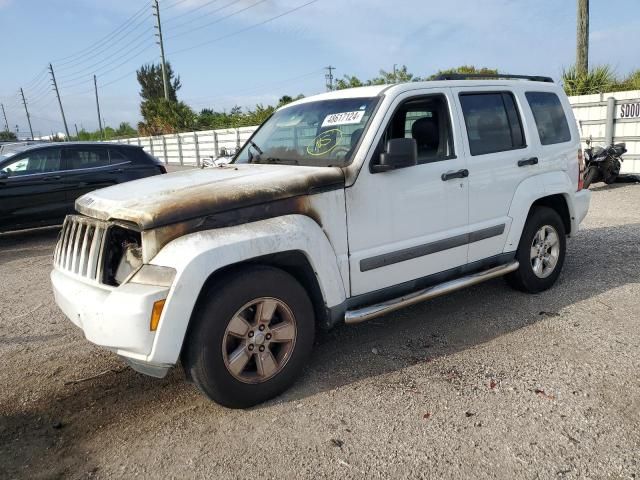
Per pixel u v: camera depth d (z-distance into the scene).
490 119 4.60
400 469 2.67
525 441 2.85
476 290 5.34
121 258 3.25
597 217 8.65
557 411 3.12
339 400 3.35
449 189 4.19
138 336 2.86
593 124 12.90
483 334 4.28
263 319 3.25
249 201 3.19
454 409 3.19
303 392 3.47
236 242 3.03
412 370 3.71
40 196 9.09
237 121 31.47
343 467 2.70
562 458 2.70
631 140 12.18
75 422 3.26
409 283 4.05
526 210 4.77
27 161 9.12
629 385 3.38
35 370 4.02
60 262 3.73
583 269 5.88
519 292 5.20
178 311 2.87
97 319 2.97
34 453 2.96
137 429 3.15
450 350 4.01
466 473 2.62
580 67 15.92
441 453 2.78
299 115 4.50
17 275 7.00
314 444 2.90
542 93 5.18
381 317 4.77
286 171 3.65
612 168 11.31
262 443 2.94
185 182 3.55
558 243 5.18
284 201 3.32
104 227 3.21
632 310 4.62
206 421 3.19
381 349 4.09
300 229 3.30
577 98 13.08
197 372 3.08
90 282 3.26
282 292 3.30
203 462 2.80
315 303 3.64
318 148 4.02
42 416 3.35
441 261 4.23
